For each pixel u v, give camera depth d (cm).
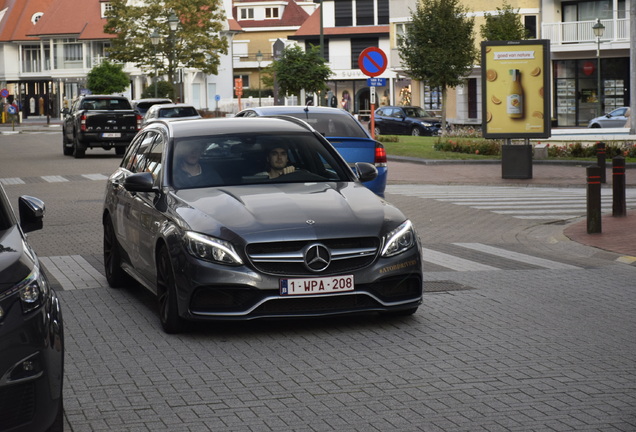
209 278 855
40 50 10812
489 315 983
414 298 914
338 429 623
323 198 930
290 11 12512
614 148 3394
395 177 2861
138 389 723
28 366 534
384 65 2872
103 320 973
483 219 1875
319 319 965
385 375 754
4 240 590
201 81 10356
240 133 1048
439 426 627
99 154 4231
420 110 5925
